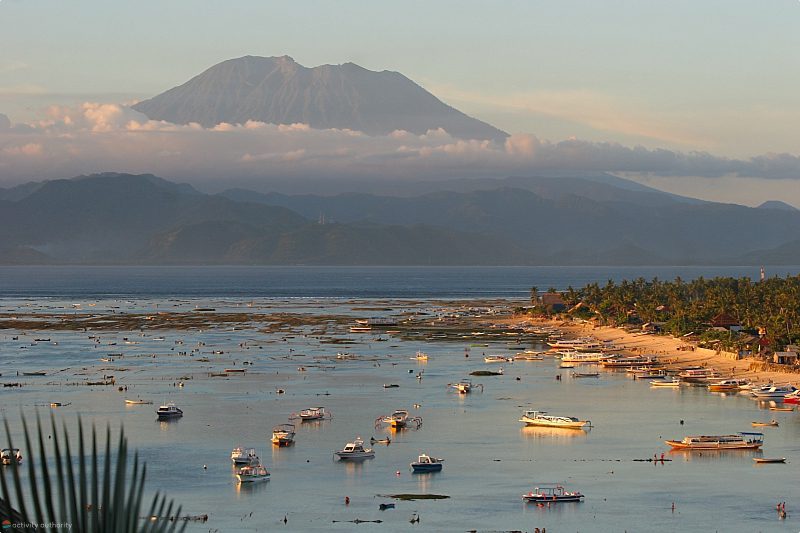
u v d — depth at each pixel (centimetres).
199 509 16700
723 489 18112
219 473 19412
